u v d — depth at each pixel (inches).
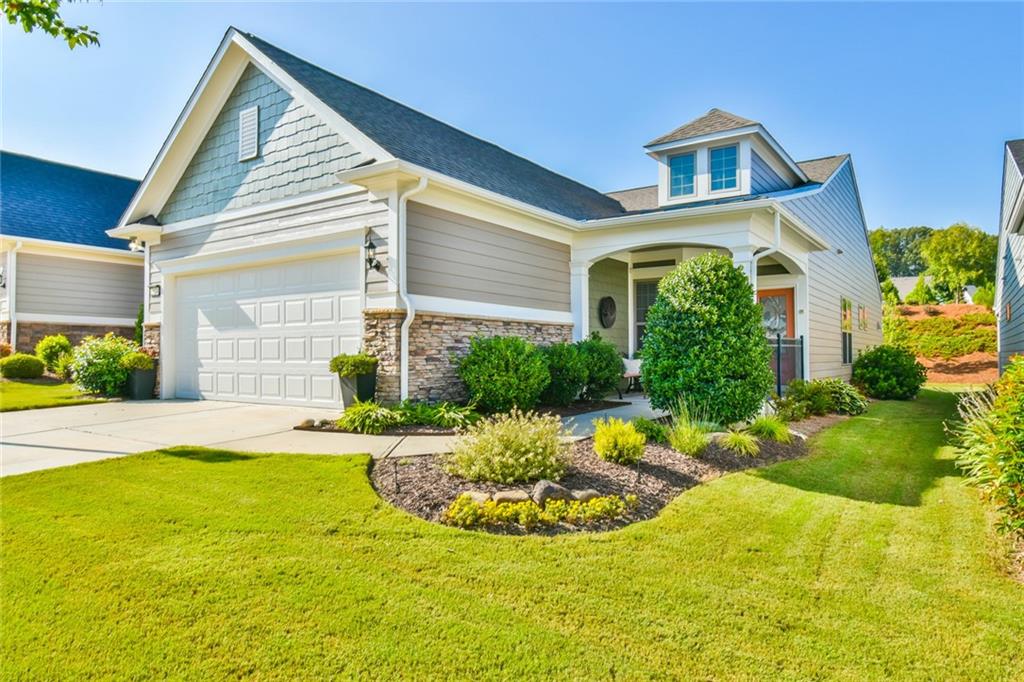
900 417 397.7
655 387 286.4
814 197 505.4
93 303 634.2
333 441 256.1
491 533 155.2
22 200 624.7
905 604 120.7
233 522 156.4
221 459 220.2
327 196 349.1
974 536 157.6
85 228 647.1
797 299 486.3
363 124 346.0
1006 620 114.3
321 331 355.3
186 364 436.1
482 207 370.3
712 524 165.0
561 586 126.3
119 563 132.3
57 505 168.9
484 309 369.4
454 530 154.7
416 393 321.1
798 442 280.8
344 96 390.9
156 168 426.0
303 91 356.2
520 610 116.2
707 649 104.3
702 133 493.4
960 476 222.8
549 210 420.8
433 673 96.5
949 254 1419.8
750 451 239.1
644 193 700.0
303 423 288.8
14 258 574.6
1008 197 442.6
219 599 117.6
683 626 111.4
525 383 327.9
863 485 209.8
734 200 457.7
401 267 315.0
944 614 116.7
